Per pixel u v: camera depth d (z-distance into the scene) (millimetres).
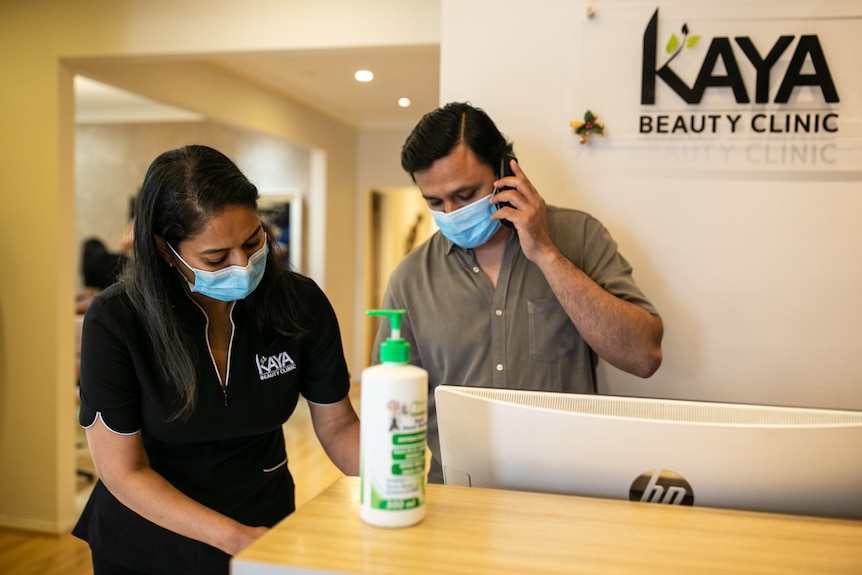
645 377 1450
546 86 1812
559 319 1491
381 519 759
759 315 1742
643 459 883
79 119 7078
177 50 3186
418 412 759
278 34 3125
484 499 870
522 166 1835
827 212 1694
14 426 3307
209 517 1035
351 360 7438
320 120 6535
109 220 7160
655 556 713
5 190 3279
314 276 6734
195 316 1186
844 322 1704
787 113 1697
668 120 1754
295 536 735
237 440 1259
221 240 1052
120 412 1124
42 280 3248
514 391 956
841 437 835
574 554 710
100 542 1238
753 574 677
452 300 1529
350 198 7305
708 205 1748
